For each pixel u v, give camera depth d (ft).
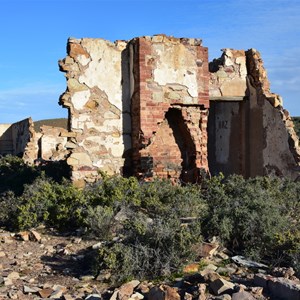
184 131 53.42
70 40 50.19
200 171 52.13
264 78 57.82
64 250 31.35
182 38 52.75
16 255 30.86
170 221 30.04
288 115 54.54
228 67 58.03
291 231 31.68
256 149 58.49
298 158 52.26
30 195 42.96
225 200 33.81
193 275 24.52
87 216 35.81
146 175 50.08
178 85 52.26
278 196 39.40
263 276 22.56
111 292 23.91
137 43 51.16
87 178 49.90
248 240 30.07
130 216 35.53
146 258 26.84
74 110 49.98
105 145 50.83
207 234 31.09
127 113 51.83
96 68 50.83
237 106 60.90
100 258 27.22
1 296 23.45
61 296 23.52
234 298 20.38
